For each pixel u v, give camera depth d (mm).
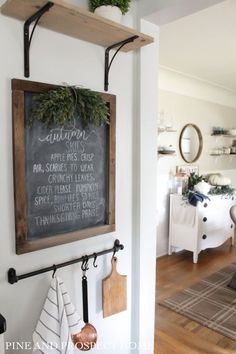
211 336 2115
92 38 1227
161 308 2494
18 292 1128
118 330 1532
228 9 1950
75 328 1190
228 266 3445
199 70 3434
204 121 4250
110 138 1354
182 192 3840
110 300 1439
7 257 1085
